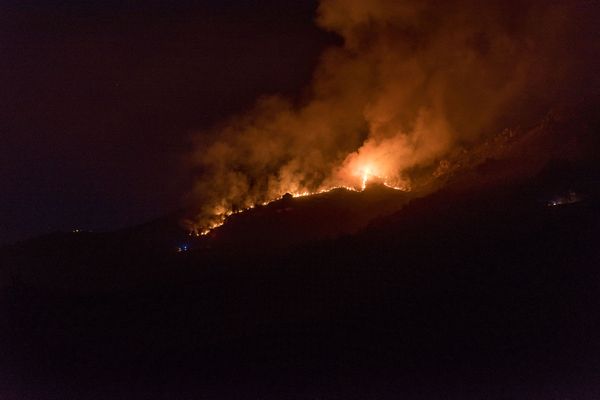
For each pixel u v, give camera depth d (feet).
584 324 37.50
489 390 32.40
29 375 38.06
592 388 31.68
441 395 32.40
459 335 38.09
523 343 36.55
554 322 38.09
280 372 36.32
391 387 33.60
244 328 42.75
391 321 40.55
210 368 37.58
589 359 34.40
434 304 41.70
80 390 35.76
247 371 36.73
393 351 37.35
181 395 34.47
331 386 34.19
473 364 35.14
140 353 40.83
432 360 35.96
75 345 42.70
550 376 33.19
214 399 33.91
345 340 39.06
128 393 35.22
